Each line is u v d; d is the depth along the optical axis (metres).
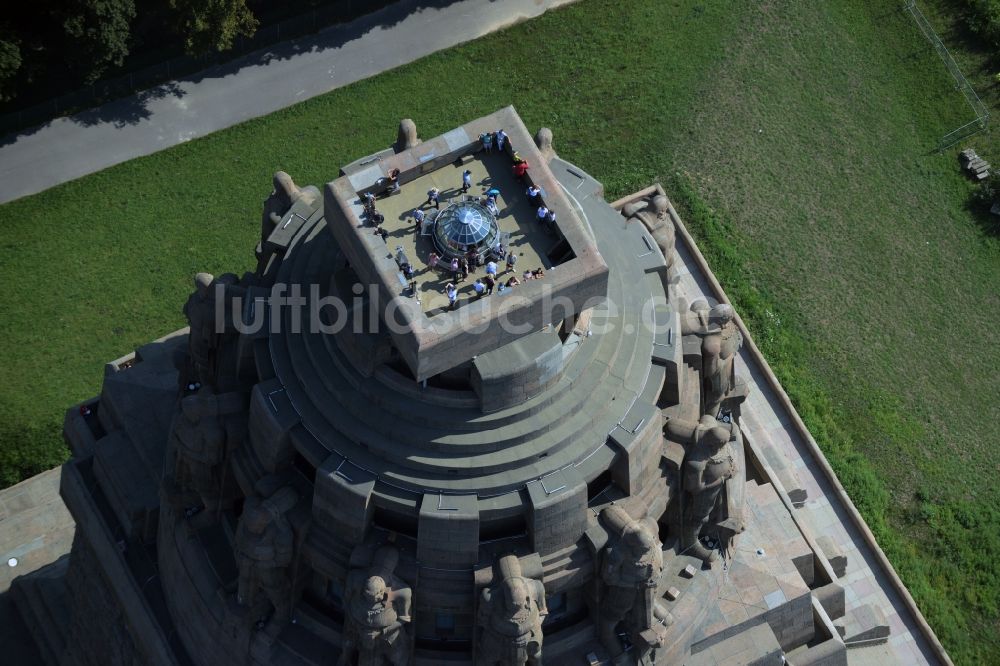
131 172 102.38
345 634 59.88
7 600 87.56
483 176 60.28
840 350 94.38
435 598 59.47
